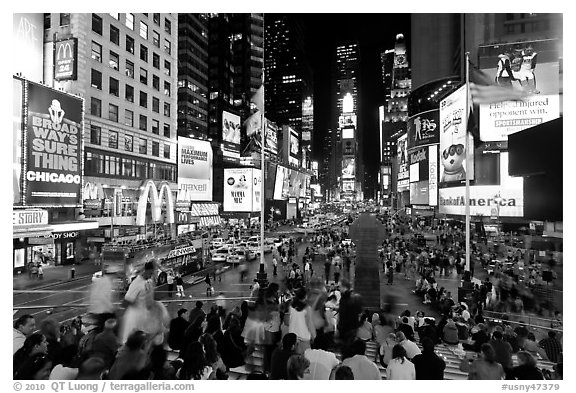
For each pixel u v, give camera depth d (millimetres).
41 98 29391
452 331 12430
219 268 33688
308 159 154750
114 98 43438
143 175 48562
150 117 50906
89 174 39000
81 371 6789
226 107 120062
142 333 7285
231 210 73062
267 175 97062
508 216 48031
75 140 33000
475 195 50562
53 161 30516
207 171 62625
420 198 91312
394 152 162375
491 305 18062
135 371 6828
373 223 54625
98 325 11086
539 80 47219
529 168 19531
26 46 34375
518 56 48094
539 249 27688
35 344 7297
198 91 101500
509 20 56219
